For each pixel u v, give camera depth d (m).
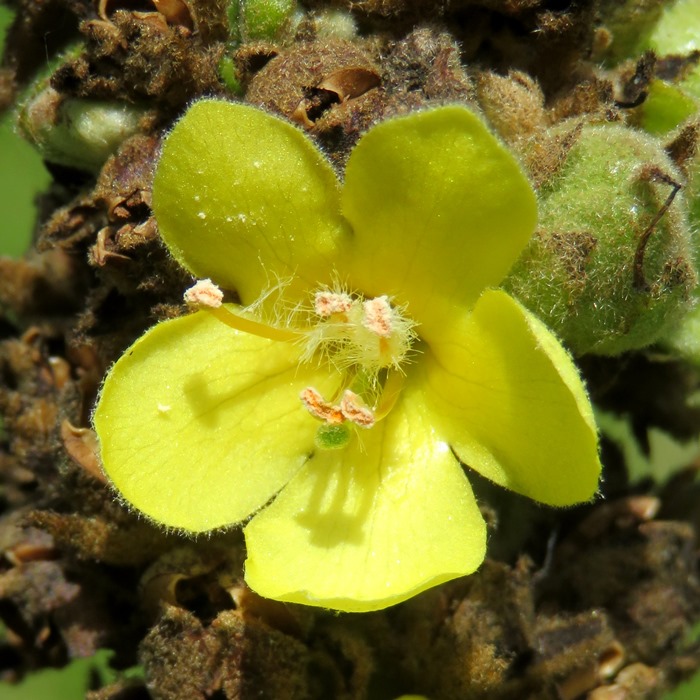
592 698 0.07
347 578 0.06
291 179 0.06
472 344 0.06
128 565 0.07
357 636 0.06
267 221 0.06
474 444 0.06
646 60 0.07
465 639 0.06
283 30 0.07
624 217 0.06
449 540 0.06
